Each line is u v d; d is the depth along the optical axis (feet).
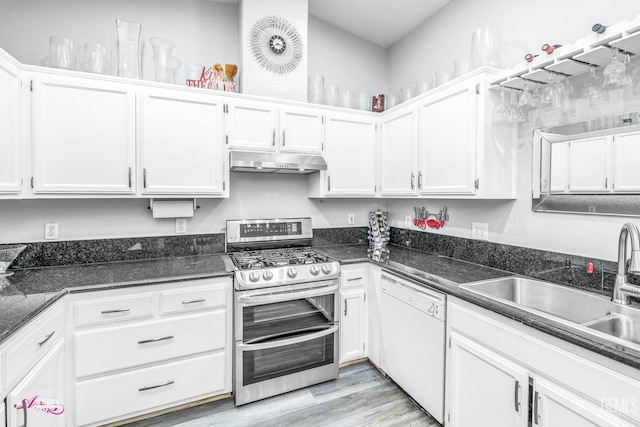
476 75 5.80
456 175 6.27
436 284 5.57
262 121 7.48
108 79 6.11
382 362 7.32
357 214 9.97
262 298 6.40
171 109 6.64
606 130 4.80
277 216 8.91
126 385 5.63
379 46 10.26
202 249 7.95
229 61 8.25
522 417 4.08
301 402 6.53
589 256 5.05
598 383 3.29
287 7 8.11
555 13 5.56
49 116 5.70
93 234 7.02
